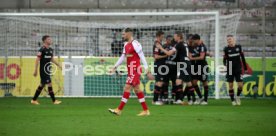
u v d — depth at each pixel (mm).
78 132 31281
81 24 72938
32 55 73500
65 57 68312
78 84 68625
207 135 30172
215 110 48688
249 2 86125
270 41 82375
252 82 68125
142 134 30484
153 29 73938
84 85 68625
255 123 36781
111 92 68562
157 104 57156
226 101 62750
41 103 58375
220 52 75500
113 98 68250
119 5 86562
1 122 37000
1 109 49031
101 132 31297
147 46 72562
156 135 30062
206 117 41281
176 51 56719
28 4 85875
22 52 72688
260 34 82562
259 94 68125
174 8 85812
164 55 56562
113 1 86562
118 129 32875
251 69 68062
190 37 57312
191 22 70625
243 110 48906
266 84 68000
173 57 56812
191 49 57156
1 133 30734
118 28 72188
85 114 43688
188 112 46156
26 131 31734
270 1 85750
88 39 75062
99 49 74812
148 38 72500
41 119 39219
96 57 68312
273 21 84688
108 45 74312
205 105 56062
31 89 68688
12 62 68625
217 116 42219
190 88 57375
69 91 68625
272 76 67938
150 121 37875
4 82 68688
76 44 75375
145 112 42656
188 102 57688
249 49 79688
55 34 75375
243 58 56219
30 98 66250
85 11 85875
